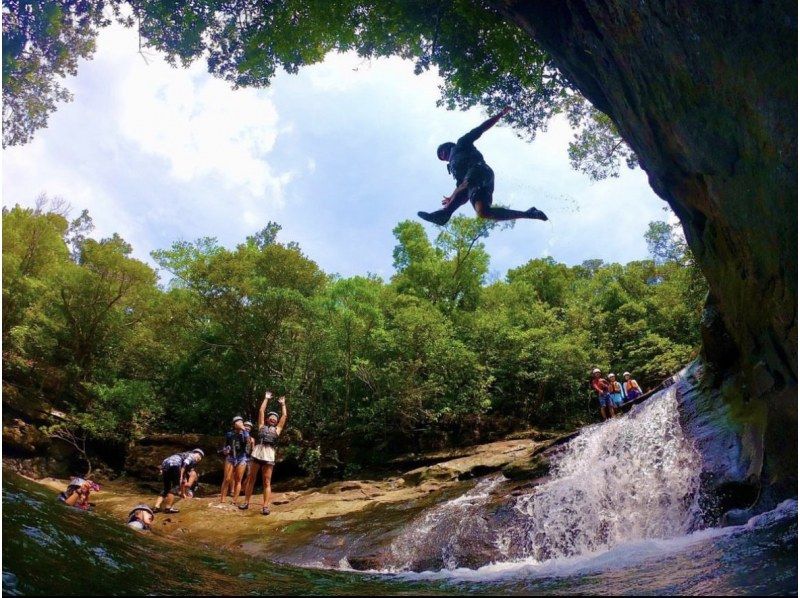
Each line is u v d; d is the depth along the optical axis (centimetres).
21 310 1970
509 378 2077
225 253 1827
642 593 288
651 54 515
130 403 1767
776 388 477
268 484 951
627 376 1295
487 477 1012
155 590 291
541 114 1219
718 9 397
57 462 1698
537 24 716
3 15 1004
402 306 2209
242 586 358
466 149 656
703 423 657
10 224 2138
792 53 338
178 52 1106
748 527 436
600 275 2792
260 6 1048
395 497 1030
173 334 1978
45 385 1894
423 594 356
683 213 651
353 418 1788
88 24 1056
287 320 1822
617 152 1420
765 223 419
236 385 1827
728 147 441
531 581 388
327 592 367
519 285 2769
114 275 2078
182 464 973
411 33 1077
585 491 662
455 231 2689
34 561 273
